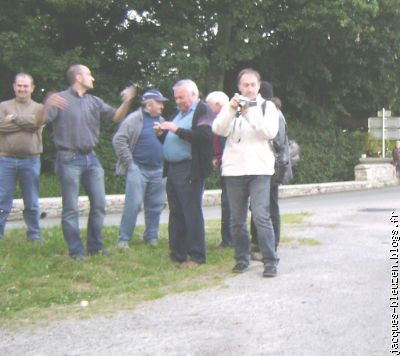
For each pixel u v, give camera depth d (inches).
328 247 306.5
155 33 766.5
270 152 245.6
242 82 242.2
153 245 304.8
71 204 266.1
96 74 741.9
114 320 196.2
